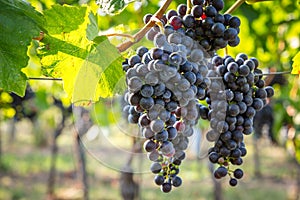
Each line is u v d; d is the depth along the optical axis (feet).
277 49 6.17
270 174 22.48
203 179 19.76
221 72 2.90
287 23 5.87
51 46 2.95
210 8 2.68
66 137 35.70
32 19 2.77
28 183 21.18
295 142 7.61
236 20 2.74
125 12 4.99
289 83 6.55
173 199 17.33
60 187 20.31
